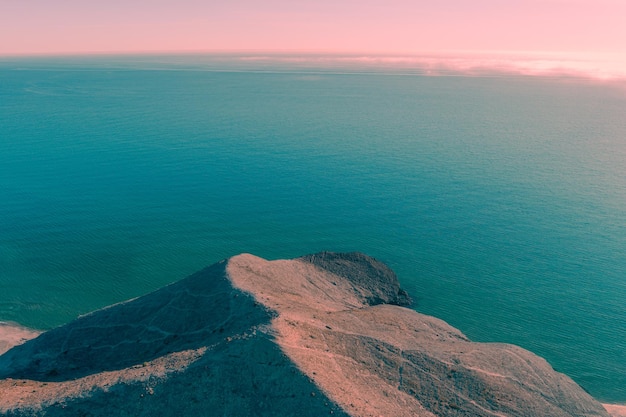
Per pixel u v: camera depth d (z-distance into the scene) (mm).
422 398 48625
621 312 81500
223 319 57219
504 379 53938
